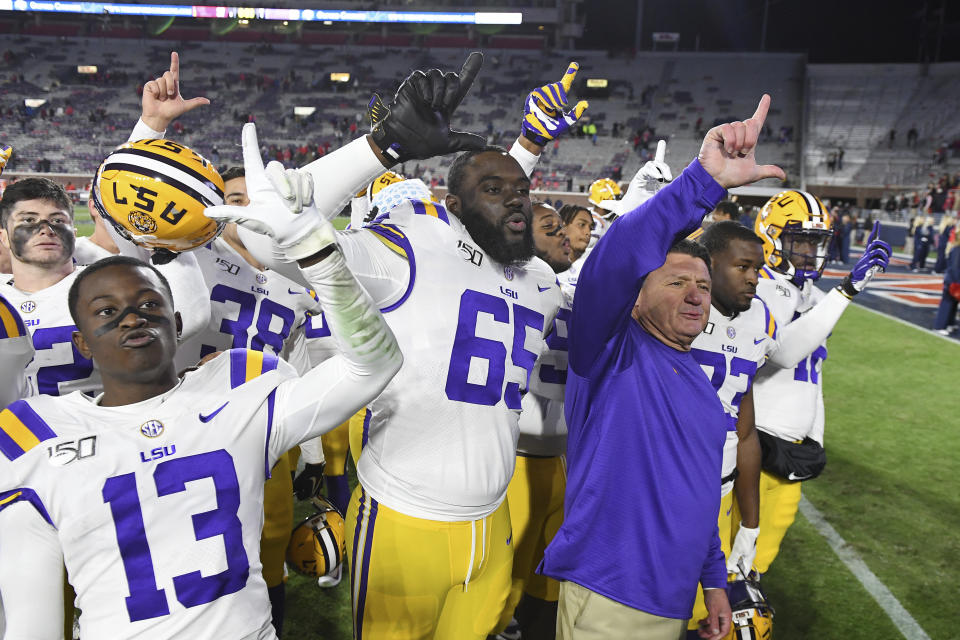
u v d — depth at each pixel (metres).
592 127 39.16
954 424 6.28
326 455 3.70
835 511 4.53
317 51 49.56
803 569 3.82
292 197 1.38
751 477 2.77
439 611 2.28
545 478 2.96
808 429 3.26
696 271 2.06
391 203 3.76
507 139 40.56
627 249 1.85
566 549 2.13
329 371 1.71
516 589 2.98
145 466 1.58
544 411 2.86
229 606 1.64
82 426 1.59
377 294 2.06
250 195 1.41
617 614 2.05
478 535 2.23
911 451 5.60
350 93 45.31
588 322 2.03
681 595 2.06
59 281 2.62
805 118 40.28
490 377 2.19
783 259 3.54
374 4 46.84
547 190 34.38
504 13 46.25
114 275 1.62
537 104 2.48
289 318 3.17
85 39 49.47
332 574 3.51
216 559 1.62
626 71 46.25
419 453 2.14
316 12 45.94
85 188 34.53
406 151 1.91
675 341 2.10
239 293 3.00
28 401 1.62
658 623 2.05
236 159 38.62
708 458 2.08
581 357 2.11
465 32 49.22
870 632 3.26
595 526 2.08
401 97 1.88
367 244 2.03
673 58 46.75
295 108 42.19
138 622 1.55
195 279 2.50
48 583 1.51
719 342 2.67
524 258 2.25
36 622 1.48
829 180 34.44
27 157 36.88
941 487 4.93
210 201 2.01
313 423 1.71
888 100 41.00
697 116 41.94
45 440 1.55
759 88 43.72
